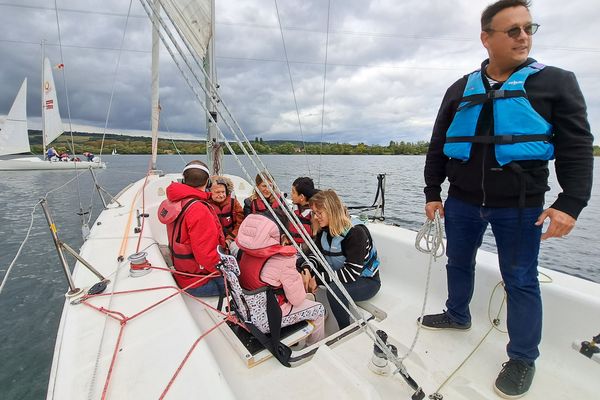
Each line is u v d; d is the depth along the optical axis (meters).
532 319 1.27
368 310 2.01
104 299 1.33
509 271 1.29
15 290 4.71
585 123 1.07
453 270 1.64
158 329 1.13
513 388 1.28
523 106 1.14
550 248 6.34
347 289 1.84
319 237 2.00
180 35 0.98
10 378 2.97
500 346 1.62
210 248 1.77
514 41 1.14
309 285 1.95
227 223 2.80
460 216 1.47
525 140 1.14
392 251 2.32
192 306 1.82
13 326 3.80
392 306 2.01
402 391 1.32
